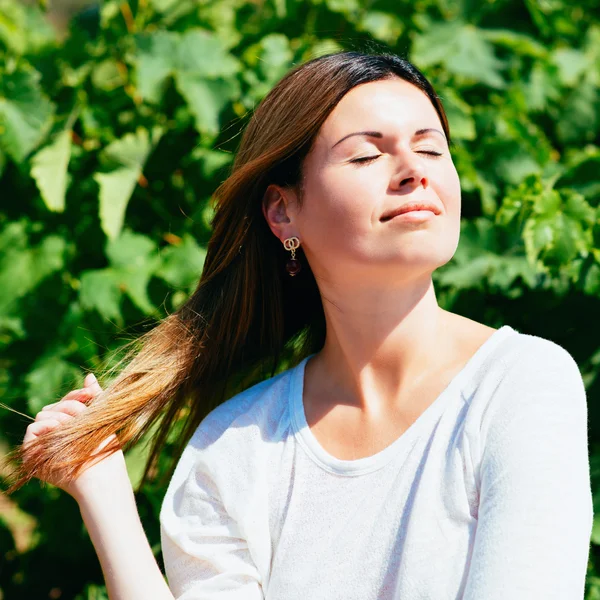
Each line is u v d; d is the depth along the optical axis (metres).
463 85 2.47
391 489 1.25
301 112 1.37
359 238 1.30
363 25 2.51
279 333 1.68
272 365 1.76
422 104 1.36
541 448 1.15
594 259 2.00
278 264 1.62
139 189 2.40
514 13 2.45
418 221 1.28
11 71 2.49
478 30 2.44
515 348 1.26
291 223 1.46
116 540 1.45
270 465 1.39
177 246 2.29
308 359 1.50
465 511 1.18
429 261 1.28
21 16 2.92
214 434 1.49
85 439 1.51
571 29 2.59
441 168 1.32
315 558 1.28
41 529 2.47
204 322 1.67
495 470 1.16
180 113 2.41
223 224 1.59
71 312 2.35
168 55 2.36
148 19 2.59
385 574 1.22
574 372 1.25
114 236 2.23
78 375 2.25
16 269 2.38
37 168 2.28
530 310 2.11
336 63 1.38
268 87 2.34
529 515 1.12
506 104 2.42
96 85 2.44
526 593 1.08
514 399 1.20
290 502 1.34
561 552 1.10
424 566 1.17
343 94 1.36
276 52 2.38
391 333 1.33
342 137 1.33
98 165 2.39
